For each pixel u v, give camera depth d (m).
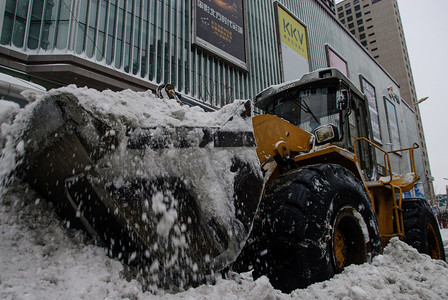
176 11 21.30
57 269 1.65
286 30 34.56
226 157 1.95
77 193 1.88
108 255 1.90
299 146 3.02
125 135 1.75
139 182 1.75
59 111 1.77
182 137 1.85
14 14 14.59
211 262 1.79
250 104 2.17
